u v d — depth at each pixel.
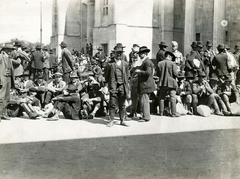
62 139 7.27
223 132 8.23
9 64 9.55
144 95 9.49
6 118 9.41
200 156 6.23
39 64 14.26
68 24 31.59
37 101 10.73
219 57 11.82
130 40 24.31
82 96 10.20
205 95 11.02
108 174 5.21
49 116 9.82
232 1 19.94
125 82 8.77
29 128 8.27
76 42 31.91
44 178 4.99
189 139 7.46
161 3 25.09
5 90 9.41
